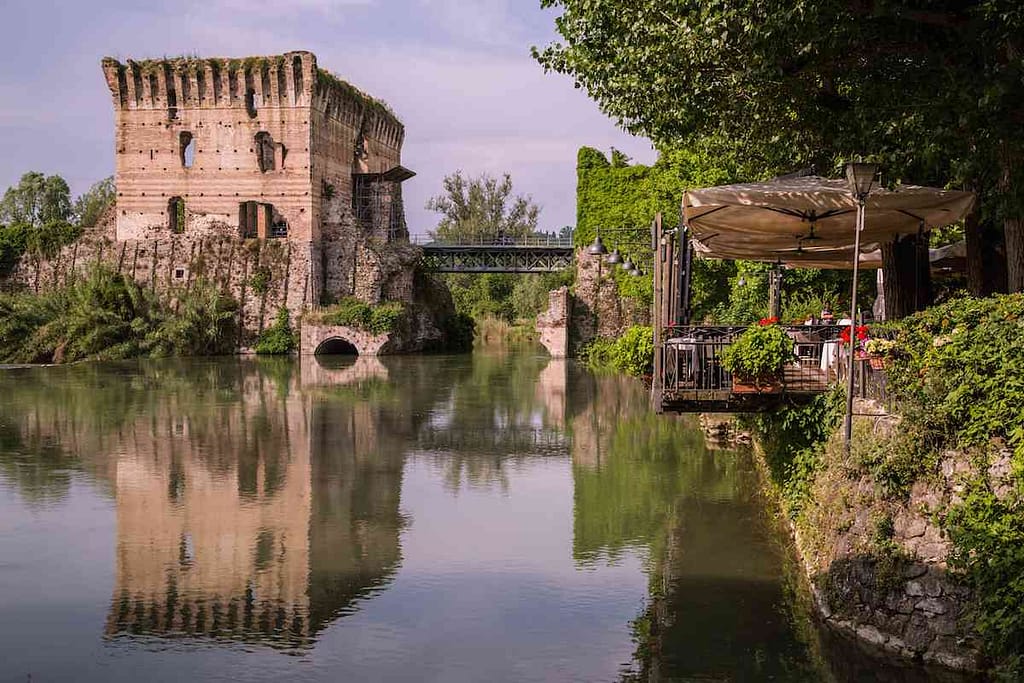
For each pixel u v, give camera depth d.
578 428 32.59
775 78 17.33
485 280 111.62
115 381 49.81
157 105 77.56
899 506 13.27
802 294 37.75
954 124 15.48
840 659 12.93
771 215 17.98
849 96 18.25
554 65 23.45
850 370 14.54
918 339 13.93
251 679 12.76
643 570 16.83
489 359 67.69
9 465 26.11
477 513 20.91
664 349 18.02
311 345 71.88
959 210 16.88
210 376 53.16
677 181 43.78
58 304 67.75
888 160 16.98
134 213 77.94
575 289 72.44
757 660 13.03
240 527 19.88
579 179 72.25
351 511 21.19
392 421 34.69
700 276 44.91
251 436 31.27
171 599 15.66
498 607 15.27
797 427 17.78
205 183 77.50
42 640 14.02
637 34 20.44
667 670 12.84
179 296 72.69
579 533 19.20
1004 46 15.16
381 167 93.88
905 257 20.08
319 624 14.62
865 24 16.11
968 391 12.88
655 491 22.55
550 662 13.20
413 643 13.91
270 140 80.56
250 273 75.50
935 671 12.13
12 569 17.11
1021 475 11.90
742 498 21.64
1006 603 11.55
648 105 21.58
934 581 12.52
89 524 20.05
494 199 120.50
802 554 16.12
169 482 24.08
